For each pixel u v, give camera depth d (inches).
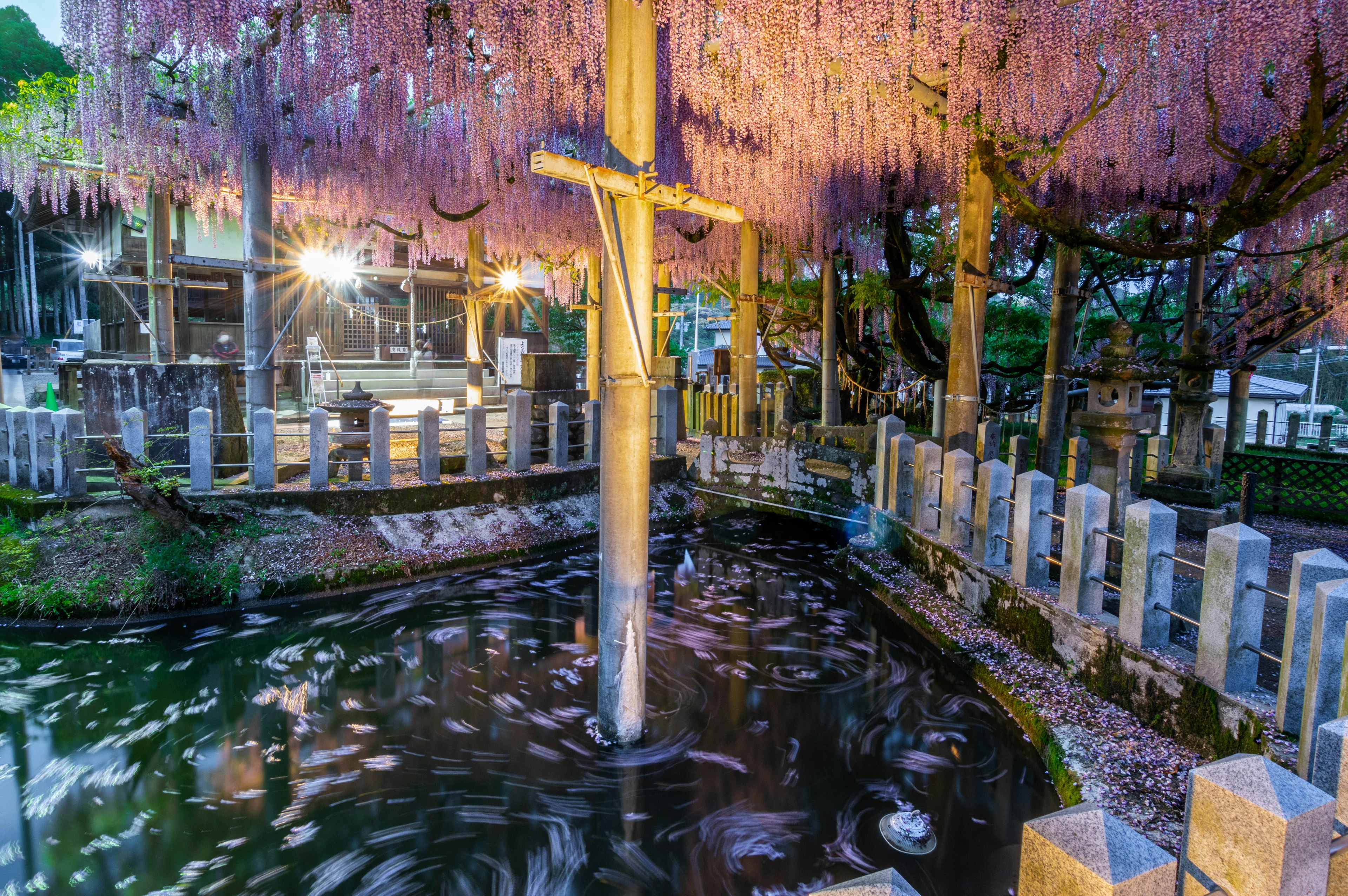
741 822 135.4
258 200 277.9
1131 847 50.7
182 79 263.9
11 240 913.5
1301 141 165.2
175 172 322.7
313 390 541.6
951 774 151.6
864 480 329.1
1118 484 210.4
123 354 562.6
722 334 891.4
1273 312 301.9
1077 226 203.8
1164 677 141.2
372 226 497.4
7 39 534.3
